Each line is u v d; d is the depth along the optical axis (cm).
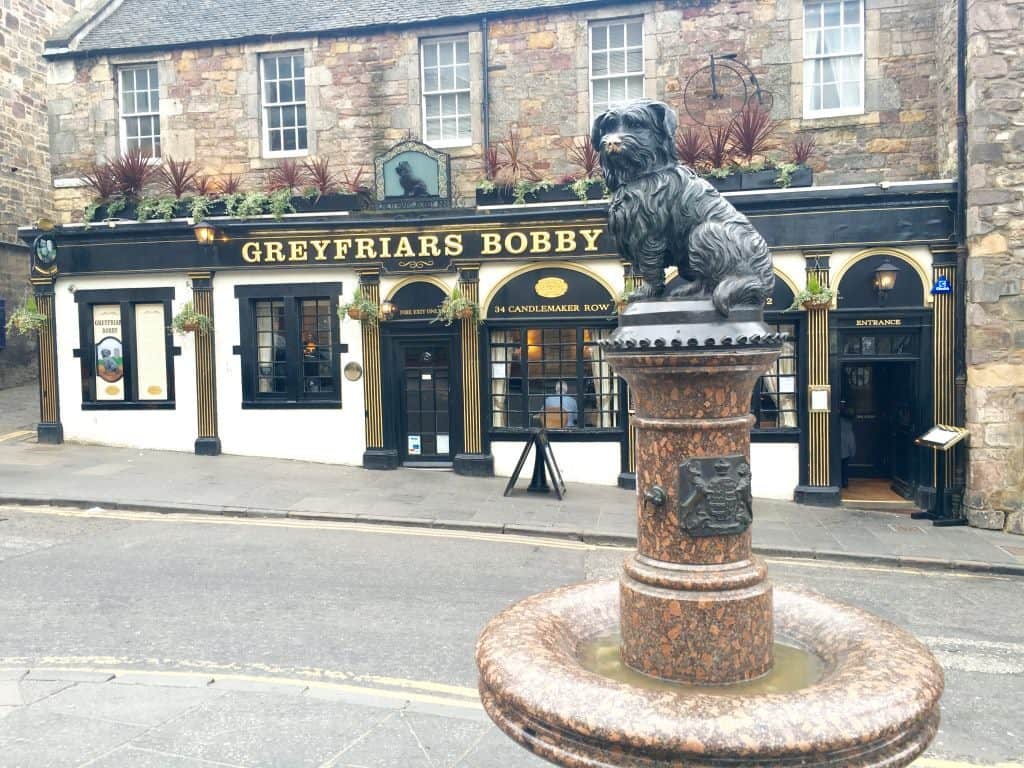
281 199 1212
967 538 916
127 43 1355
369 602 644
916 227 1030
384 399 1212
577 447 1162
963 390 1001
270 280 1243
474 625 595
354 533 879
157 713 438
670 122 298
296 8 1362
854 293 1059
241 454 1266
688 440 268
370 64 1294
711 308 266
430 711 447
